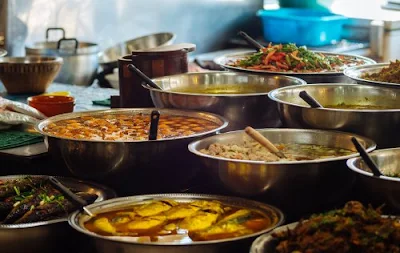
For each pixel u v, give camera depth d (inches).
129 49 168.1
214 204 74.5
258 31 202.7
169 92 93.7
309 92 94.7
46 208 78.0
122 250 68.4
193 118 91.9
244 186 75.4
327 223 64.7
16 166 93.1
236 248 68.0
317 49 173.6
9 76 127.1
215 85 103.3
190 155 83.2
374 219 64.7
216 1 193.5
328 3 183.2
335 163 73.8
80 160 82.4
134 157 81.3
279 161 74.6
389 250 62.4
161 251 67.3
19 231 74.6
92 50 152.6
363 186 71.4
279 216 71.3
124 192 84.7
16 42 164.7
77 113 93.2
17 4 163.3
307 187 74.3
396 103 92.7
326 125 84.1
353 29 183.6
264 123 93.7
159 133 85.9
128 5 178.5
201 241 68.2
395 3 170.9
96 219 73.1
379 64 103.4
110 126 89.2
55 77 139.9
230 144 83.0
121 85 104.8
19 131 101.3
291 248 64.8
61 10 169.2
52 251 76.1
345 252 62.4
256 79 102.6
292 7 189.5
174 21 187.0
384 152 76.0
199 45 193.0
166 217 73.0
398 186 69.1
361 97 94.4
